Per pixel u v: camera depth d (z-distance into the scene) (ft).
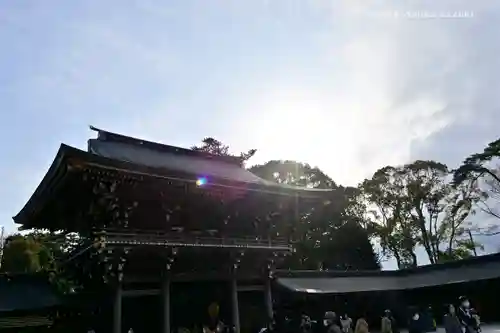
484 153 177.99
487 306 109.50
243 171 109.60
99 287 75.10
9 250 141.08
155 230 73.15
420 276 128.36
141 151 93.91
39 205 75.92
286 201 90.22
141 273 71.05
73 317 79.20
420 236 207.31
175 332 83.05
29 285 83.92
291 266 182.70
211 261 81.25
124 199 69.67
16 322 74.95
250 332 89.35
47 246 144.36
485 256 123.95
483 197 190.39
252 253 85.81
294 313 98.68
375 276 131.03
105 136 90.74
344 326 74.84
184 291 89.20
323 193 95.09
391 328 72.74
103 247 62.69
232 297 81.97
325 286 107.34
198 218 81.87
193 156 105.19
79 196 68.18
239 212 86.48
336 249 186.91
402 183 205.05
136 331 82.74
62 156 59.06
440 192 198.08
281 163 209.97
